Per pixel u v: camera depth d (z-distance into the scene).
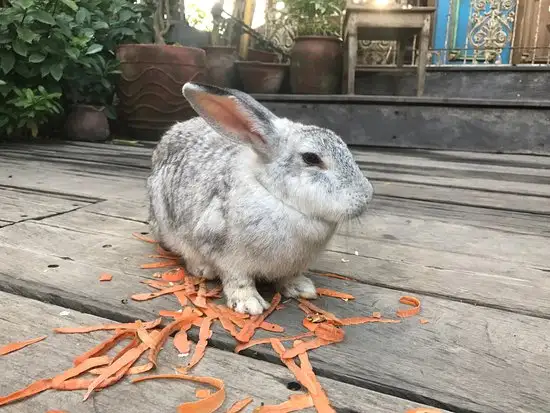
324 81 1.72
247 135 0.44
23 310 0.42
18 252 0.55
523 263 0.58
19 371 0.34
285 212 0.43
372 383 0.34
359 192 0.44
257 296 0.45
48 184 0.91
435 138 1.49
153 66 1.45
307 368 0.35
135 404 0.31
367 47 2.02
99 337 0.38
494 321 0.43
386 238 0.67
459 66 1.79
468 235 0.69
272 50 2.07
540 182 1.04
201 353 0.37
